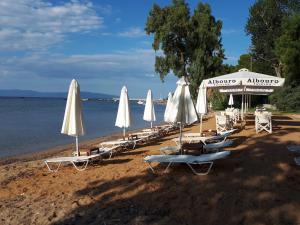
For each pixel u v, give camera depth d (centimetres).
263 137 1366
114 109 7550
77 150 1141
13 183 1007
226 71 4506
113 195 825
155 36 4212
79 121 1122
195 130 2072
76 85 1117
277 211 669
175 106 1016
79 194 852
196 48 4150
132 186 866
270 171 873
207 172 894
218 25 4234
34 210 778
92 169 1078
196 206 721
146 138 1711
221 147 1096
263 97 4928
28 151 1830
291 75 4203
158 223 675
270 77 1445
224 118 1598
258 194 741
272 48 5156
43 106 8094
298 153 1037
